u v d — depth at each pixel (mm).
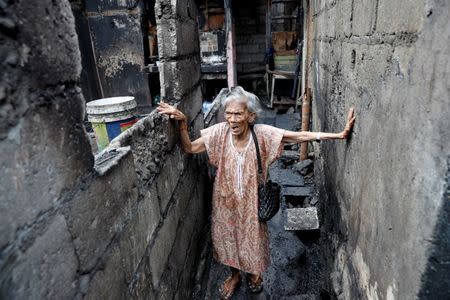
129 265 1245
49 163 761
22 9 663
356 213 1556
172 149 1940
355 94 1612
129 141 1338
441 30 714
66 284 830
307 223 3055
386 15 1116
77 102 890
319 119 3490
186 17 2230
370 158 1306
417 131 834
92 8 5516
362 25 1463
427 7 781
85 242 921
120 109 2053
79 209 889
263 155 2006
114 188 1108
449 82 679
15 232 650
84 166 921
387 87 1100
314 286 2600
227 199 2102
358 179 1520
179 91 2043
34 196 707
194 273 2531
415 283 824
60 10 805
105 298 1039
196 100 2678
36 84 712
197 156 2748
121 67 5898
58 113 801
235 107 1766
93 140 2902
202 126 2953
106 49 5781
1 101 608
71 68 854
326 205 2709
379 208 1172
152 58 6008
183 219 2189
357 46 1565
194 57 2555
